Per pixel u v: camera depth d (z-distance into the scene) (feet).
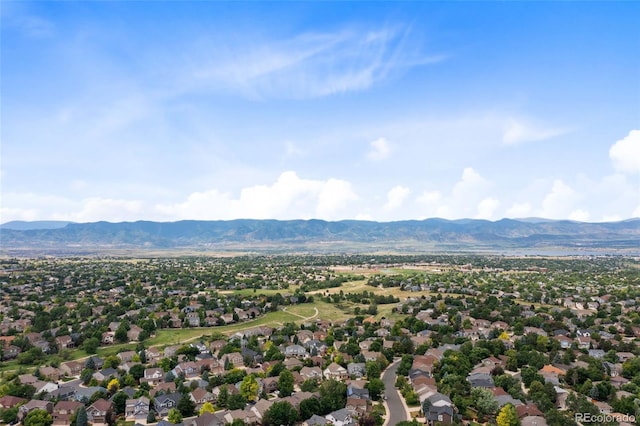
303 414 512.22
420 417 519.19
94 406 525.34
